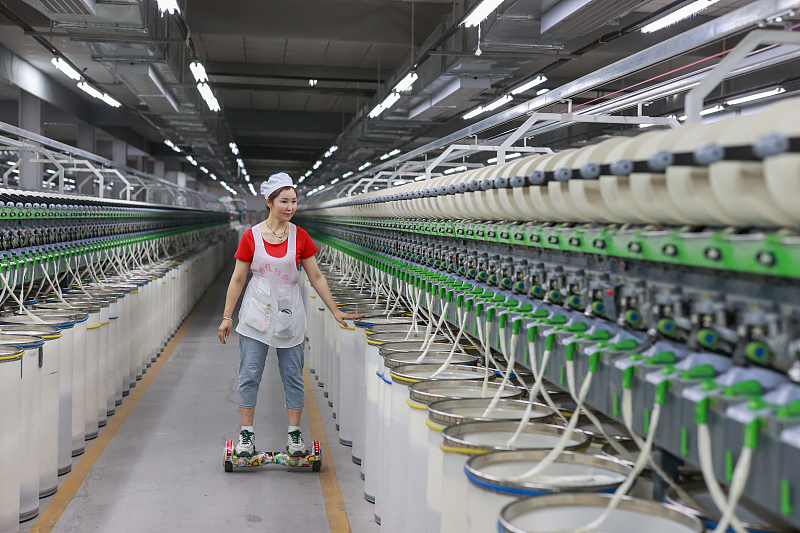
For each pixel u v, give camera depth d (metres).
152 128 17.89
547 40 6.16
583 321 2.07
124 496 3.56
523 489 1.61
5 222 4.22
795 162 1.13
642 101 3.84
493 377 2.59
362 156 15.39
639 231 1.72
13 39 10.85
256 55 12.20
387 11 8.92
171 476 3.87
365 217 6.04
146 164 26.56
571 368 1.97
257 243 3.84
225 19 8.63
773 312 1.37
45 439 3.47
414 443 2.35
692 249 1.52
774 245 1.27
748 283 1.46
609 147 1.82
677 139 1.52
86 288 5.48
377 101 10.85
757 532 1.40
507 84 10.70
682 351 1.66
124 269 7.33
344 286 6.15
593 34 8.47
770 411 1.25
